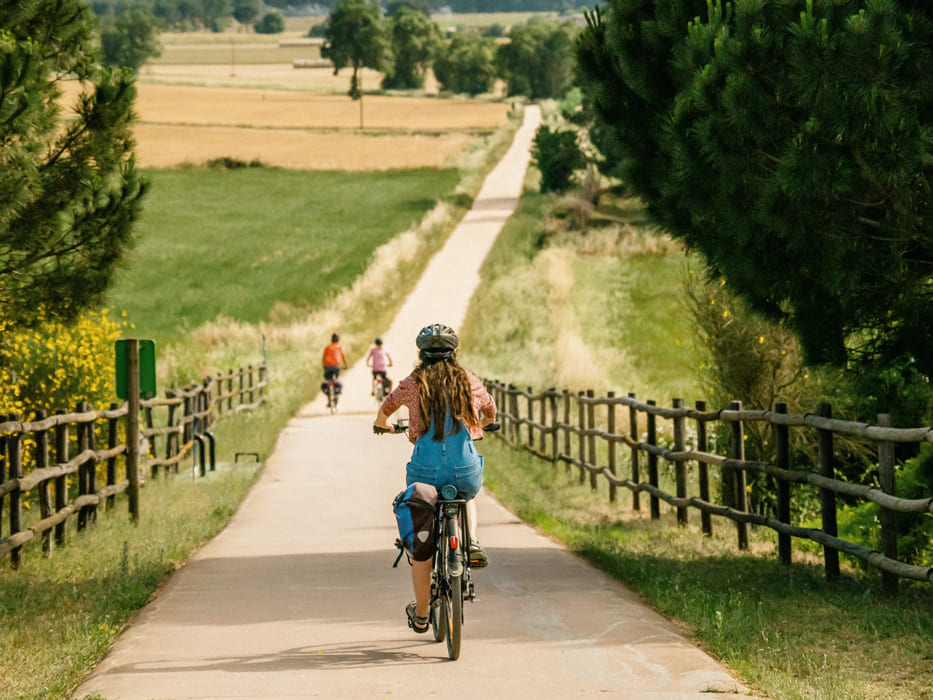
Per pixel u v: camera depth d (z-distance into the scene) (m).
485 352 115.56
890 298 26.59
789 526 29.36
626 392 84.62
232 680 18.52
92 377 45.50
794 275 26.31
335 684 18.17
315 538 35.66
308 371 107.81
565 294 139.00
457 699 17.17
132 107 34.69
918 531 29.72
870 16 22.11
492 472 53.47
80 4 34.16
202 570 29.62
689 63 26.05
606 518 41.53
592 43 31.17
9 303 34.81
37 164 32.09
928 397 33.06
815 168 22.95
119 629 23.16
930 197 23.69
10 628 23.25
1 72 27.94
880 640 21.14
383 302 148.62
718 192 25.92
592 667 18.94
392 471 54.66
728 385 45.59
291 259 181.75
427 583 19.88
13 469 31.11
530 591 25.84
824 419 27.66
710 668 18.77
